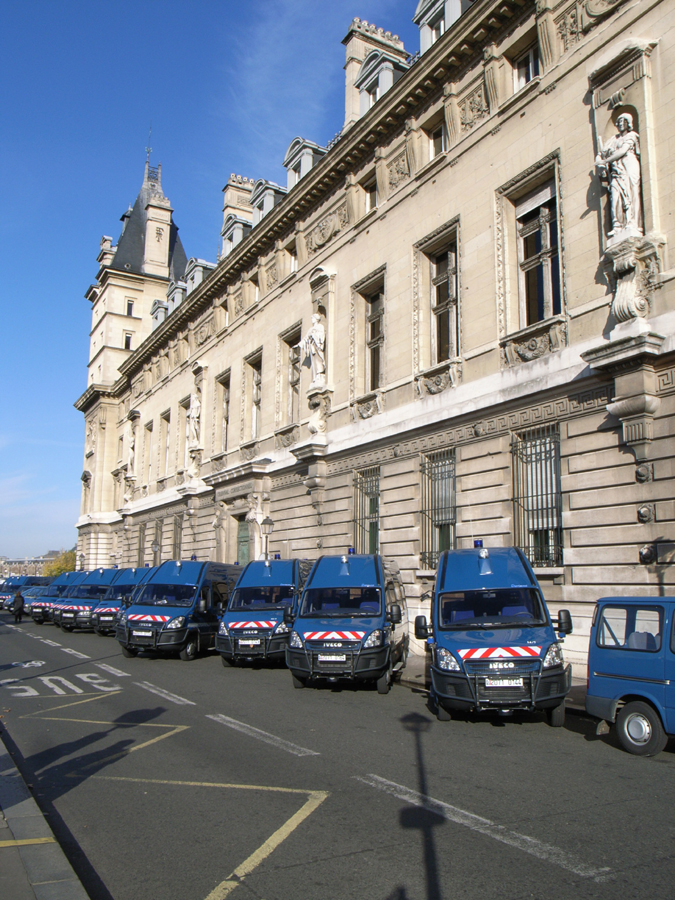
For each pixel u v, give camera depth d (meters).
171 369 42.59
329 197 26.11
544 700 10.11
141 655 20.56
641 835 5.82
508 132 17.78
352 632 13.62
